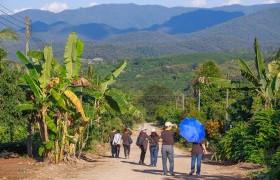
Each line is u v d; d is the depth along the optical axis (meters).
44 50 19.42
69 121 20.50
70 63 20.20
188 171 18.88
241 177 15.98
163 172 17.19
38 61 21.34
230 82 27.31
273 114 20.83
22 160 20.84
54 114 20.05
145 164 22.41
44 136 20.05
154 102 121.44
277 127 20.28
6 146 25.53
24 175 16.05
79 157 22.20
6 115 19.88
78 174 17.03
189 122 16.69
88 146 30.83
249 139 20.66
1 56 19.73
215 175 16.78
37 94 19.30
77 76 20.27
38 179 15.38
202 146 16.62
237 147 21.12
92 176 16.47
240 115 29.39
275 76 26.19
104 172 17.83
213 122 32.53
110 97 22.05
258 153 19.77
